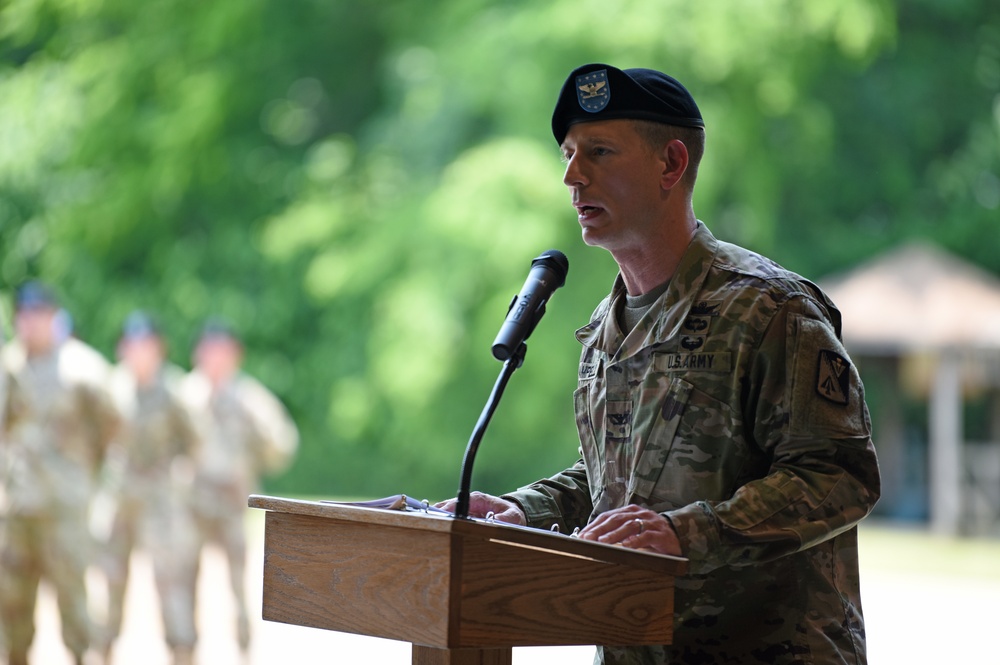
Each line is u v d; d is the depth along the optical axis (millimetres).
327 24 50562
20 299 18469
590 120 6863
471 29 44406
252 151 50656
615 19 41594
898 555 35250
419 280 42469
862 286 42969
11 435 18281
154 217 50719
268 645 21000
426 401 43625
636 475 6711
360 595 5727
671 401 6641
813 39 43875
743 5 41969
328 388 48906
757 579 6520
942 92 48625
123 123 50375
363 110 52062
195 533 19672
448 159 45531
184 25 50031
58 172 52188
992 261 48844
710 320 6648
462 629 5316
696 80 42531
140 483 19547
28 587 18172
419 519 5363
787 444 6367
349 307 47000
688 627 6605
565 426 44312
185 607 19484
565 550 5410
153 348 19859
